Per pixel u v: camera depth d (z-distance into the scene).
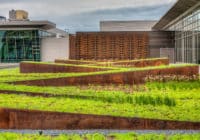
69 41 50.88
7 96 13.50
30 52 56.47
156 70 20.75
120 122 10.45
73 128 10.57
